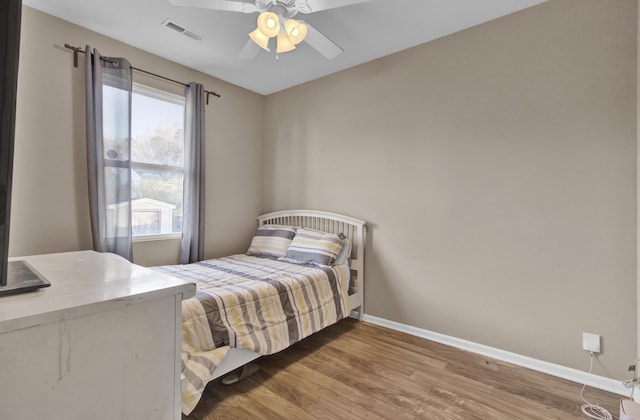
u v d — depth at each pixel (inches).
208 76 128.4
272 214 143.1
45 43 87.4
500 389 73.9
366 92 117.3
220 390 71.9
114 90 98.0
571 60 79.0
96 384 27.9
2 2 25.9
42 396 25.0
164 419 33.1
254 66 121.0
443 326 99.3
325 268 105.7
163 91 113.3
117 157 98.4
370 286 116.1
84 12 87.2
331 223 126.1
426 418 63.6
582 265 77.5
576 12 78.4
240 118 141.1
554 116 81.2
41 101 86.8
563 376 79.3
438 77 100.6
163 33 98.0
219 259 121.9
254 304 77.8
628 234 72.1
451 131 98.0
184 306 65.1
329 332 107.0
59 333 25.7
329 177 128.0
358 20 91.0
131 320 30.0
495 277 90.0
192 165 119.0
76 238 93.3
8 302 26.3
